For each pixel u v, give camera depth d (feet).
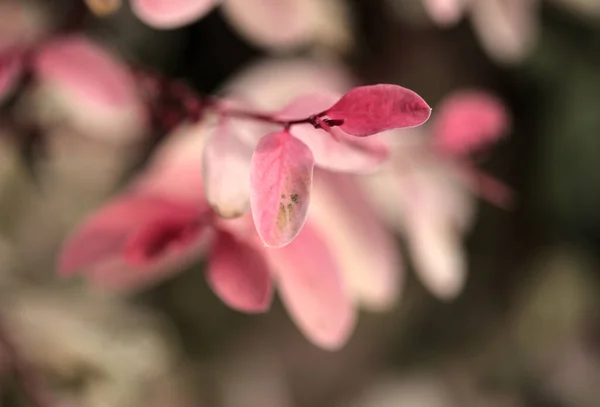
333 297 0.95
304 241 0.96
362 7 1.88
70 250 1.01
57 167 1.74
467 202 1.33
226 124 0.93
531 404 2.52
